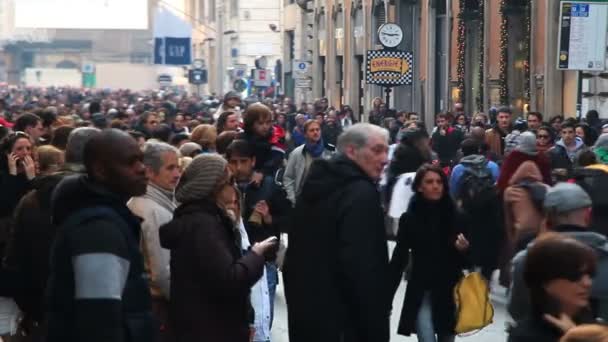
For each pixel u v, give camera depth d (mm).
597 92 27062
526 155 14719
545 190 8594
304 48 62531
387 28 35781
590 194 11258
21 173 10797
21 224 8656
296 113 40094
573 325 5520
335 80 53562
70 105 47938
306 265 7793
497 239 14148
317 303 7746
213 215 7375
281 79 66688
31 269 8648
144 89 126750
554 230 7293
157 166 8312
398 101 43312
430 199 10109
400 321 10250
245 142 11336
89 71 130625
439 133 25188
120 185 6293
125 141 6309
